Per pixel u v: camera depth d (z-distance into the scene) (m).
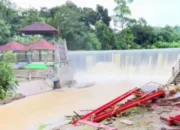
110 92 25.17
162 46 62.91
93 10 66.44
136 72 39.97
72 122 11.73
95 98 21.88
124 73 40.34
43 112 17.02
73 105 19.06
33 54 31.33
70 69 31.64
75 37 57.41
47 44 30.11
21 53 31.52
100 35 61.50
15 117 16.03
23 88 23.84
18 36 44.09
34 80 26.00
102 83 32.00
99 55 42.25
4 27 43.56
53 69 27.86
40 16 59.94
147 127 9.94
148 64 39.91
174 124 9.93
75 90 26.58
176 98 13.97
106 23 67.38
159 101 13.73
